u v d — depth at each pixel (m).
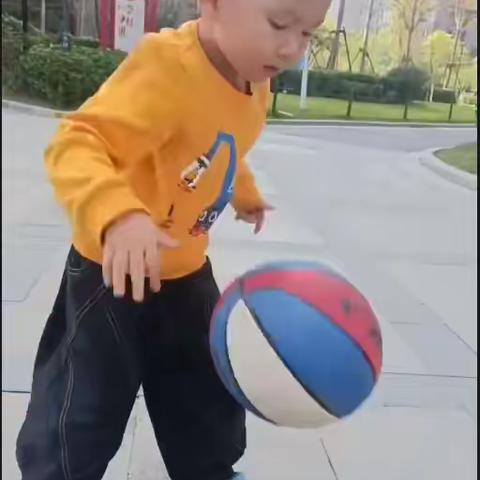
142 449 2.38
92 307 1.69
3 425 2.45
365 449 2.47
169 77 1.60
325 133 13.51
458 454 2.47
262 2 1.53
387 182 8.13
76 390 1.67
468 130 14.70
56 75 14.42
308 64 13.77
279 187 7.32
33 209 5.55
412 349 3.27
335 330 1.51
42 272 4.05
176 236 1.74
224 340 1.55
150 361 1.84
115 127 1.57
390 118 16.11
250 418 2.64
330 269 1.66
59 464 1.65
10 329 3.22
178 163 1.66
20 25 15.20
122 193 1.44
